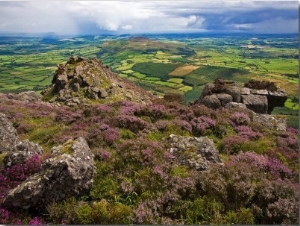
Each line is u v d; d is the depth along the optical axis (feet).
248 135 56.34
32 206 30.40
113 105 71.15
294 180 39.86
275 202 30.32
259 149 49.52
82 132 52.85
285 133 61.31
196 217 29.89
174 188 32.89
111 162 38.09
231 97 85.97
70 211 29.63
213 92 91.56
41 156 38.63
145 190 33.30
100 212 29.22
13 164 36.65
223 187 31.60
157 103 72.02
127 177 35.96
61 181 30.63
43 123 71.20
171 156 40.01
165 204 31.53
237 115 65.00
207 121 59.31
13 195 29.86
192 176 34.81
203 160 39.68
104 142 47.09
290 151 51.80
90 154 36.22
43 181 30.22
